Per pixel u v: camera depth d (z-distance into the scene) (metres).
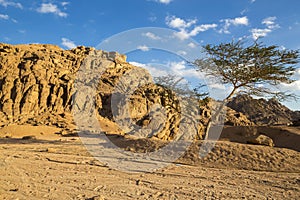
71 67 43.06
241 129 24.17
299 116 61.56
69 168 8.77
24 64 38.94
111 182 7.02
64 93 37.09
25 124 30.86
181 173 8.59
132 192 6.09
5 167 8.35
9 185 6.26
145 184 6.92
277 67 18.12
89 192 5.96
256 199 5.77
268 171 9.69
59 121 32.31
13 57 40.38
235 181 7.56
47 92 36.41
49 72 38.81
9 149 13.82
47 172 7.96
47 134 27.20
